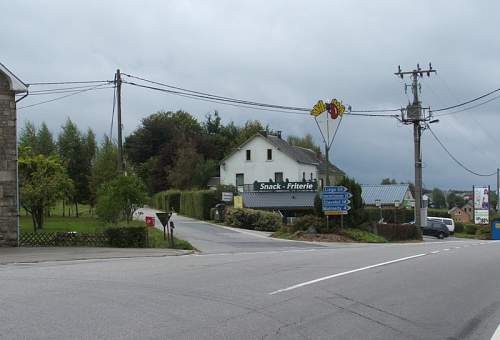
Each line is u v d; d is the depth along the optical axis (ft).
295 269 51.83
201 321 29.40
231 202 194.08
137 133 345.92
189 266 54.49
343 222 124.36
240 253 76.79
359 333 27.91
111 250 78.48
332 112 117.91
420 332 28.71
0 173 81.56
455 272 51.39
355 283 43.39
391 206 261.65
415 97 150.71
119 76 115.96
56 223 134.41
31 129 178.81
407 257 65.26
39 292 37.76
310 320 30.32
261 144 254.68
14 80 82.07
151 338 25.75
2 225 81.61
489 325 30.76
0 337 25.71
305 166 260.42
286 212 218.59
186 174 290.35
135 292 37.99
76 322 28.84
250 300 35.47
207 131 376.27
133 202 98.63
